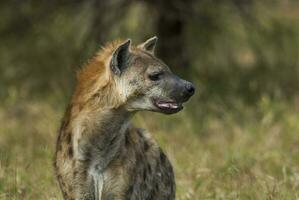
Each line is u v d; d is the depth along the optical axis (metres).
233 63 23.48
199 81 21.95
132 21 22.77
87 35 22.20
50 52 22.98
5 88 22.67
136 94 10.12
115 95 9.96
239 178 13.61
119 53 10.05
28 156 14.97
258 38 22.89
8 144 16.73
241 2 22.47
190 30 22.83
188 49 22.98
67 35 23.02
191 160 14.83
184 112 19.53
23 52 23.20
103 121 10.02
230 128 18.72
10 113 20.34
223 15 22.69
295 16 24.22
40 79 22.53
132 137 10.38
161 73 10.20
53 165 10.66
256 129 17.98
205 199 12.95
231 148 16.20
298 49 23.19
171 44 22.78
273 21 23.08
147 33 22.61
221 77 23.02
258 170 14.58
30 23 23.06
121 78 10.02
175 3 22.25
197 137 17.98
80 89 10.26
